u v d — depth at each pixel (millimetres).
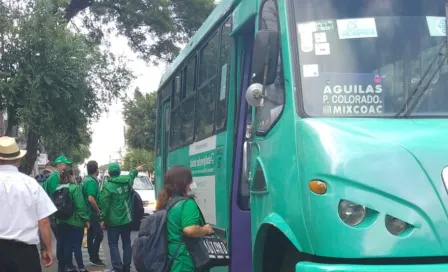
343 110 4793
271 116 5246
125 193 9938
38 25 18812
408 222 4199
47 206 5809
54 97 18641
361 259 4242
